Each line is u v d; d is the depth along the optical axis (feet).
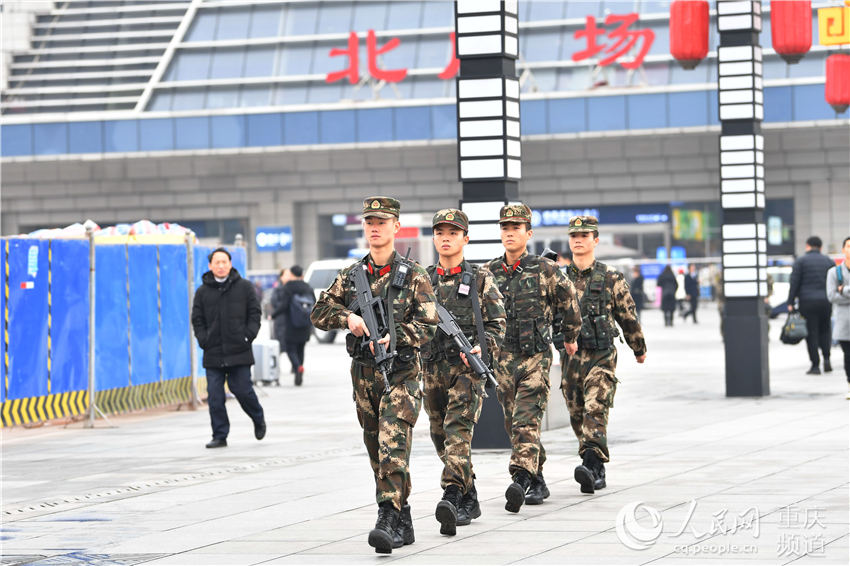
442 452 56.80
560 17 322.14
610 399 63.62
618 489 63.36
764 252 113.39
